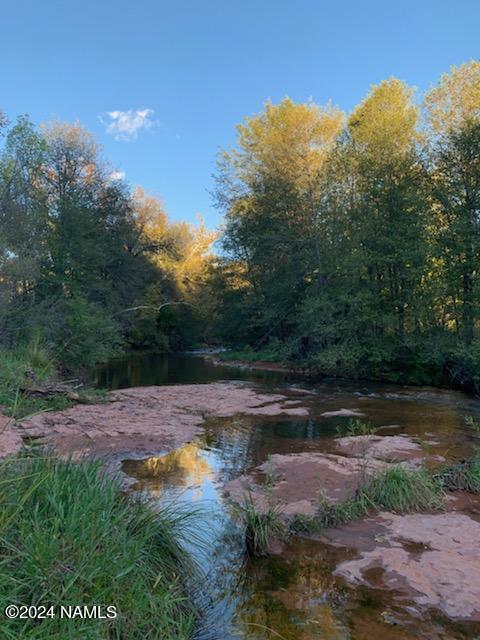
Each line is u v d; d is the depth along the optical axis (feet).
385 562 13.97
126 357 116.67
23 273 54.49
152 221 131.95
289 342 78.23
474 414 39.01
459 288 55.88
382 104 67.56
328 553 14.62
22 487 11.32
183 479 21.71
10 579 8.28
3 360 38.68
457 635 10.70
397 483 19.11
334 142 75.41
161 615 9.68
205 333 143.33
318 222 71.72
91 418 33.55
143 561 11.18
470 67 57.41
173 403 42.91
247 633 10.64
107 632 8.54
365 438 29.71
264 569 13.61
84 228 83.87
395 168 62.18
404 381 62.28
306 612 11.53
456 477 21.06
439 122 60.29
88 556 9.53
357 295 63.36
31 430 28.43
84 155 93.50
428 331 61.26
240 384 58.85
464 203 54.90
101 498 12.15
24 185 63.98
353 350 63.77
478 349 50.62
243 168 96.02
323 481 21.36
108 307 94.02
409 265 60.39
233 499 19.04
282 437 30.58
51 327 57.11
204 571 13.15
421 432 32.09
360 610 11.62
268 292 85.25
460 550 14.75
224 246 99.09
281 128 79.46
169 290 139.44
